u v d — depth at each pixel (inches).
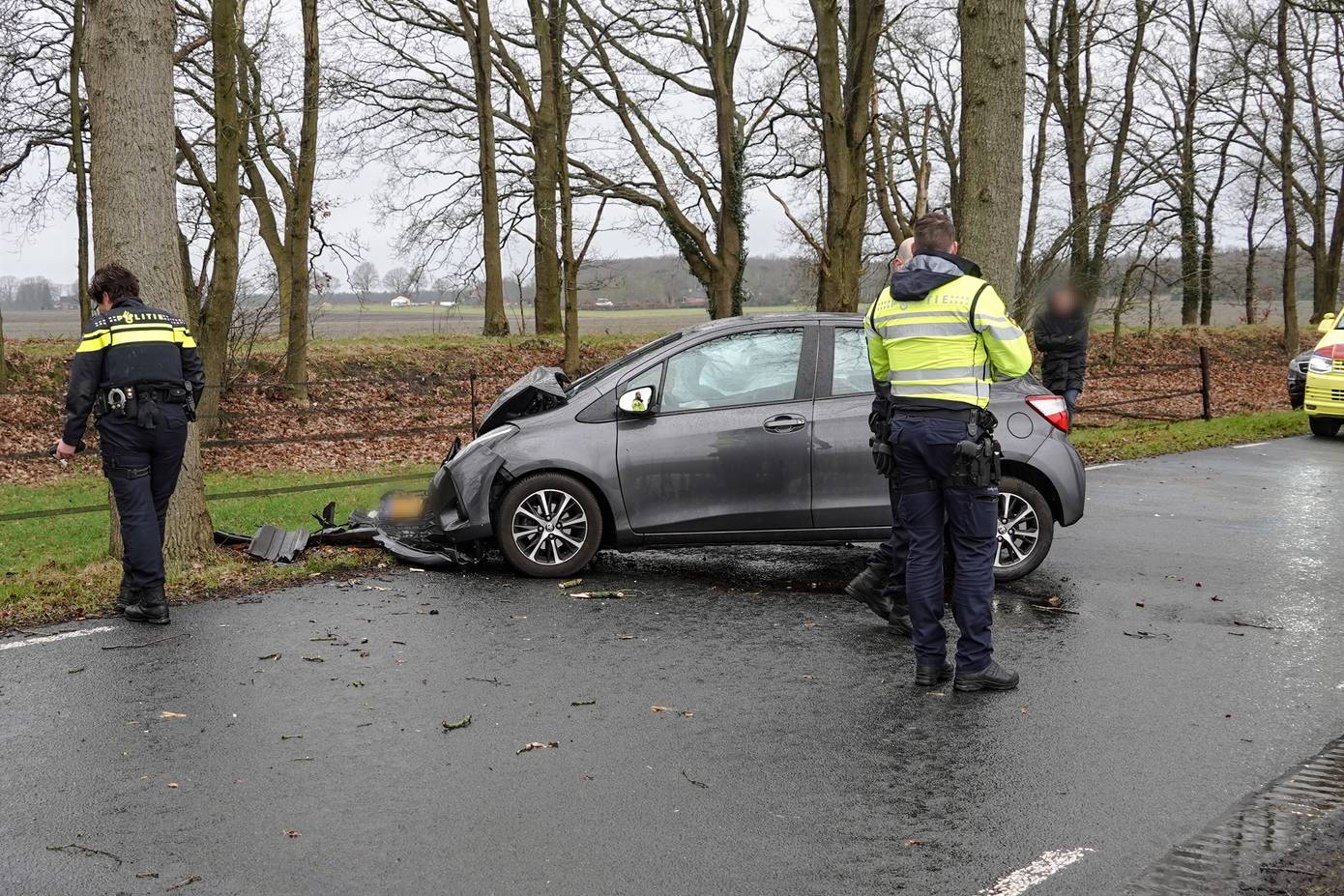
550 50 1095.0
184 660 223.9
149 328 248.7
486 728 188.5
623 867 141.4
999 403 286.7
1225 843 146.4
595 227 904.9
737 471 287.0
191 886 136.9
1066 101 1267.2
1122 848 145.6
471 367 933.2
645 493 288.8
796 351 292.4
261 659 224.7
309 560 304.2
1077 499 287.4
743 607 265.7
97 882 138.0
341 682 211.0
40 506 474.3
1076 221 697.6
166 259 290.5
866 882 137.1
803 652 230.8
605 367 308.7
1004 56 409.1
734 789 164.4
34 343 838.5
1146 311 1251.2
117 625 247.9
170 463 253.1
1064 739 183.2
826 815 155.8
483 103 1089.4
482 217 1232.8
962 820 154.1
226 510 425.7
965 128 418.0
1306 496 421.4
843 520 287.4
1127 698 203.0
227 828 152.2
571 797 161.6
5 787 165.2
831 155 887.1
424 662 223.0
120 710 196.1
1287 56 1162.6
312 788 165.0
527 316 1781.5
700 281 1254.9
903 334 204.1
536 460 289.0
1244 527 361.4
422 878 138.9
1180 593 278.4
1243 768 171.0
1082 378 464.8
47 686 208.4
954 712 195.9
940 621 209.6
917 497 207.0
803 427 285.6
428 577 293.6
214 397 680.4
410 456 651.5
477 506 290.8
